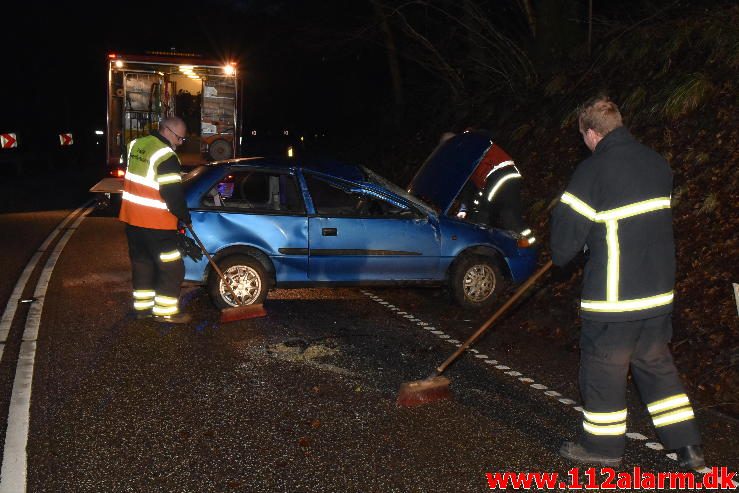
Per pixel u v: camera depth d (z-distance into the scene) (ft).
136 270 24.09
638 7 46.80
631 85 38.83
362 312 26.50
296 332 23.50
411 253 26.55
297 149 86.84
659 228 13.83
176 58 50.24
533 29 51.80
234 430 15.83
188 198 25.21
